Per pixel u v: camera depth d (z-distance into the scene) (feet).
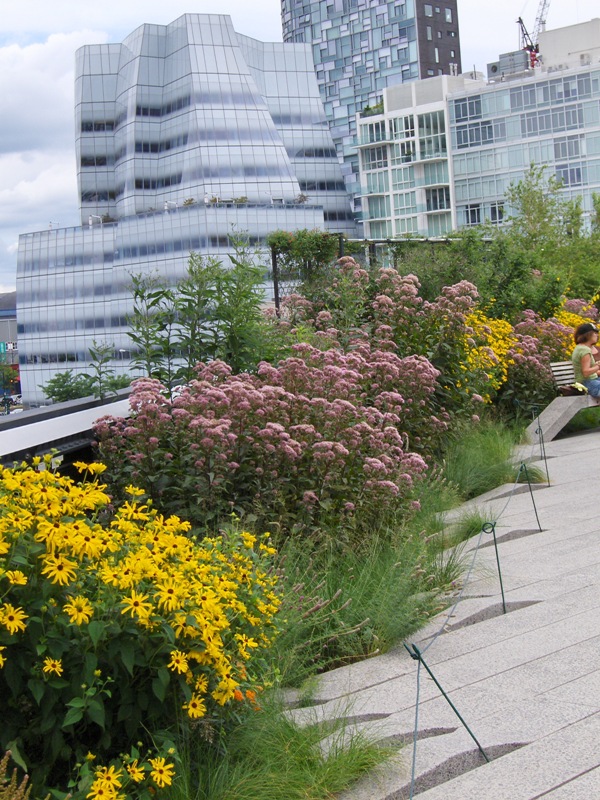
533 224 111.45
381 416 25.30
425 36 451.53
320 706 14.70
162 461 21.65
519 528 25.39
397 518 23.21
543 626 17.71
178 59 346.95
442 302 36.11
